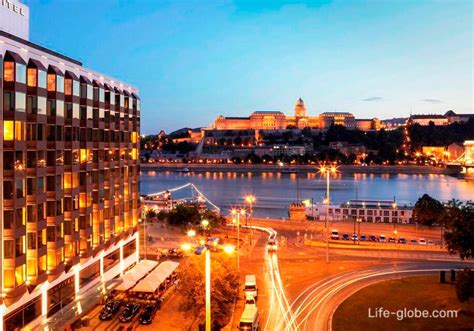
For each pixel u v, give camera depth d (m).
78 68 84.62
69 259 79.94
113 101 98.88
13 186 64.44
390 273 114.56
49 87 74.38
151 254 135.62
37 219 69.56
